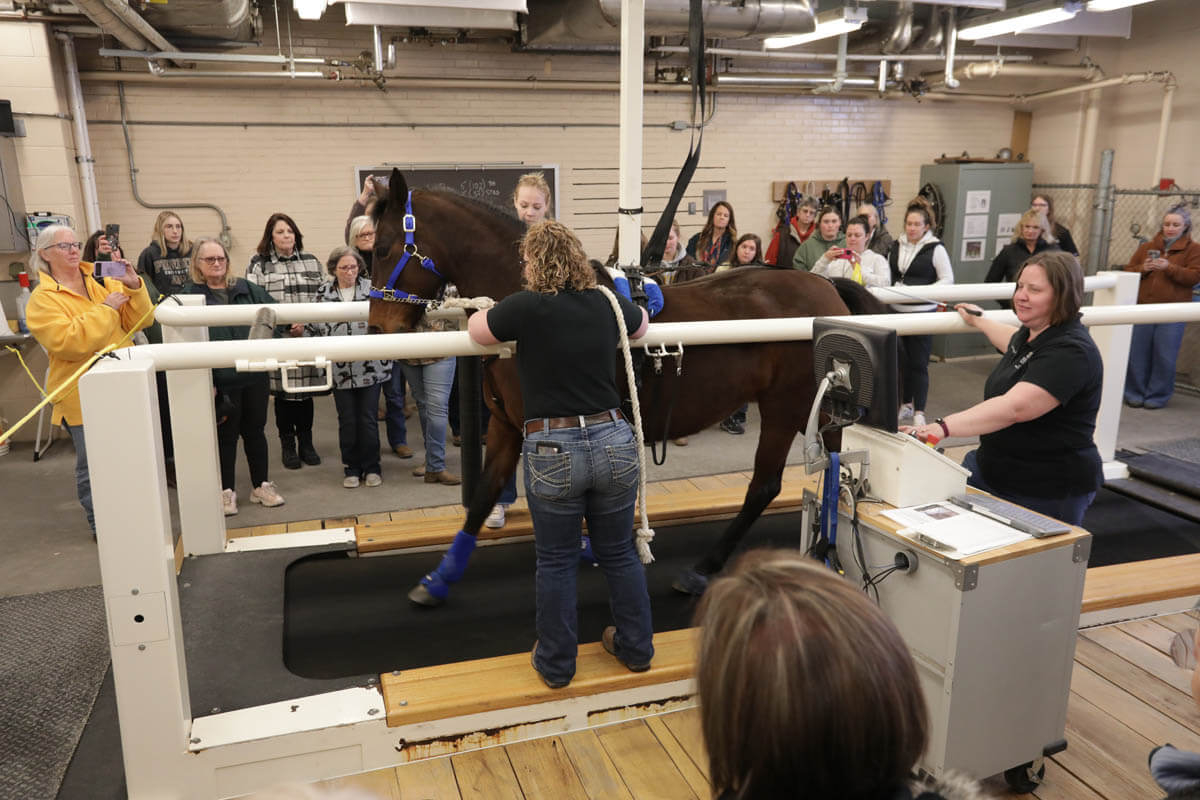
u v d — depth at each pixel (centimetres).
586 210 785
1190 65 747
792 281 303
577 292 220
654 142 791
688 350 278
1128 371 628
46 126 551
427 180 737
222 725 221
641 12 300
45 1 538
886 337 202
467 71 732
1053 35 767
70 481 477
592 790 219
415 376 459
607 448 220
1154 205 786
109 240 478
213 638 269
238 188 695
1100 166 784
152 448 195
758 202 830
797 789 70
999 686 201
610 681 241
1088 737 239
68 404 369
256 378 416
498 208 290
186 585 306
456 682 240
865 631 71
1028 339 252
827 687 67
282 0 676
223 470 419
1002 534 200
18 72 540
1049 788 219
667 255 609
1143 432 559
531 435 222
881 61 757
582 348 217
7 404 541
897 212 875
